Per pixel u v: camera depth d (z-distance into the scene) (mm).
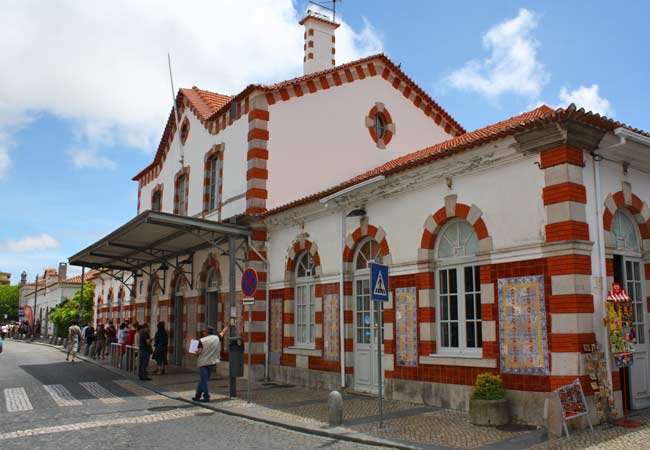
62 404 12375
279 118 16922
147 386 15273
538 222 9219
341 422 9414
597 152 9445
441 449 7547
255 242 16188
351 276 13422
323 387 13680
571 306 8562
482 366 9844
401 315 11688
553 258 8898
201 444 8414
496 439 8016
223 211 17953
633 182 10188
